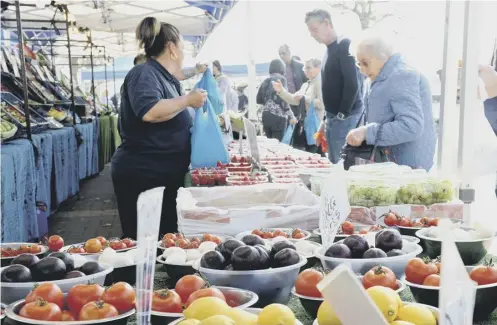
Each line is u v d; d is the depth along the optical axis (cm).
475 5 337
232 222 279
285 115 919
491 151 680
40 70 941
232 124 761
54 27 929
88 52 1764
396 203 310
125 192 447
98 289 154
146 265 127
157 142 438
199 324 117
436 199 309
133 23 1149
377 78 428
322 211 209
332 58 555
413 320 131
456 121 381
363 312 91
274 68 910
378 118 428
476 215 637
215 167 466
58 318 146
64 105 1048
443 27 383
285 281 176
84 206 899
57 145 745
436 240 223
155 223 128
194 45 1748
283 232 254
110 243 235
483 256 219
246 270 174
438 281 162
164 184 445
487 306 158
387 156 428
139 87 420
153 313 148
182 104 414
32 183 538
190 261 202
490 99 383
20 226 482
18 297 171
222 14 1095
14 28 875
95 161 1230
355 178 315
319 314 133
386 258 185
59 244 242
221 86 973
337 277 92
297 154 595
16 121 586
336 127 571
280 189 355
